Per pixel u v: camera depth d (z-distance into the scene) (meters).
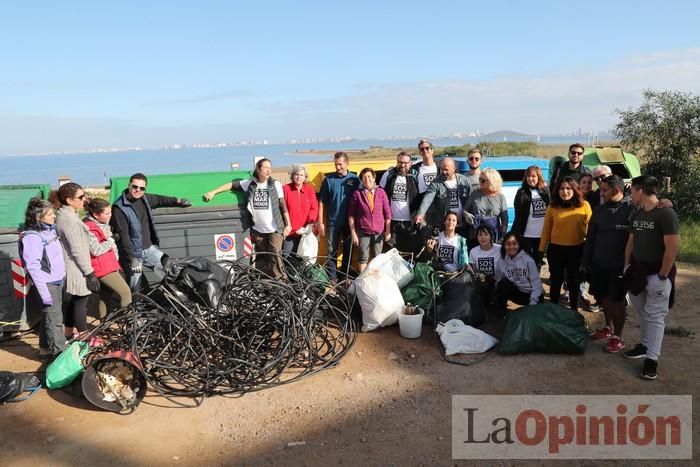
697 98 14.02
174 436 3.81
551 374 4.66
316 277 6.31
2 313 5.60
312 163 7.96
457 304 5.66
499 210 6.31
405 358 5.07
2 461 3.54
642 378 4.54
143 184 5.68
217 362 4.63
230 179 6.75
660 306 4.47
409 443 3.67
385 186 6.88
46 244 4.80
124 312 4.87
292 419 4.02
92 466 3.46
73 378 4.42
